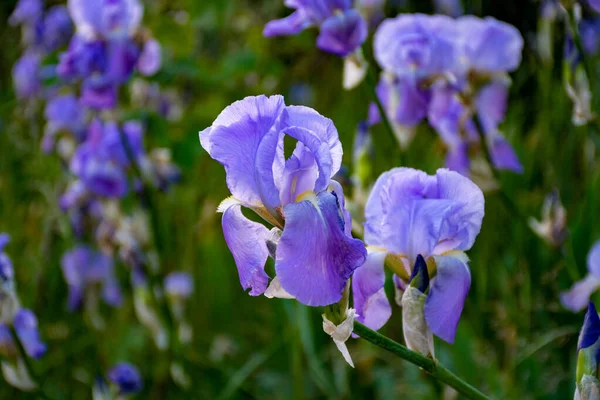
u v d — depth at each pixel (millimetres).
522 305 1024
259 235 557
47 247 1259
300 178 554
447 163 969
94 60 1076
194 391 1081
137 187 1052
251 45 1367
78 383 1200
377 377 1076
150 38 1134
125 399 940
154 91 1286
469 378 962
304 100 1606
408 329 579
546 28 1040
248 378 1196
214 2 1397
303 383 1140
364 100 1353
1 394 1100
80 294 1224
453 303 587
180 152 1163
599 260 842
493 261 1142
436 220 585
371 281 601
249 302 1332
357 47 871
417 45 916
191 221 1322
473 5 1162
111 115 1168
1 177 1444
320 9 878
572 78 850
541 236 915
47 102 1410
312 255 530
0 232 1354
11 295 785
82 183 1187
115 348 1222
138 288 1012
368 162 848
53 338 1250
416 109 922
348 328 546
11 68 1757
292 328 1036
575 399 571
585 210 1042
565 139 1144
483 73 934
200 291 1297
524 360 996
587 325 562
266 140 547
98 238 1178
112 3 1087
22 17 1438
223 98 1294
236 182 555
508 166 959
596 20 1183
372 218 611
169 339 1014
